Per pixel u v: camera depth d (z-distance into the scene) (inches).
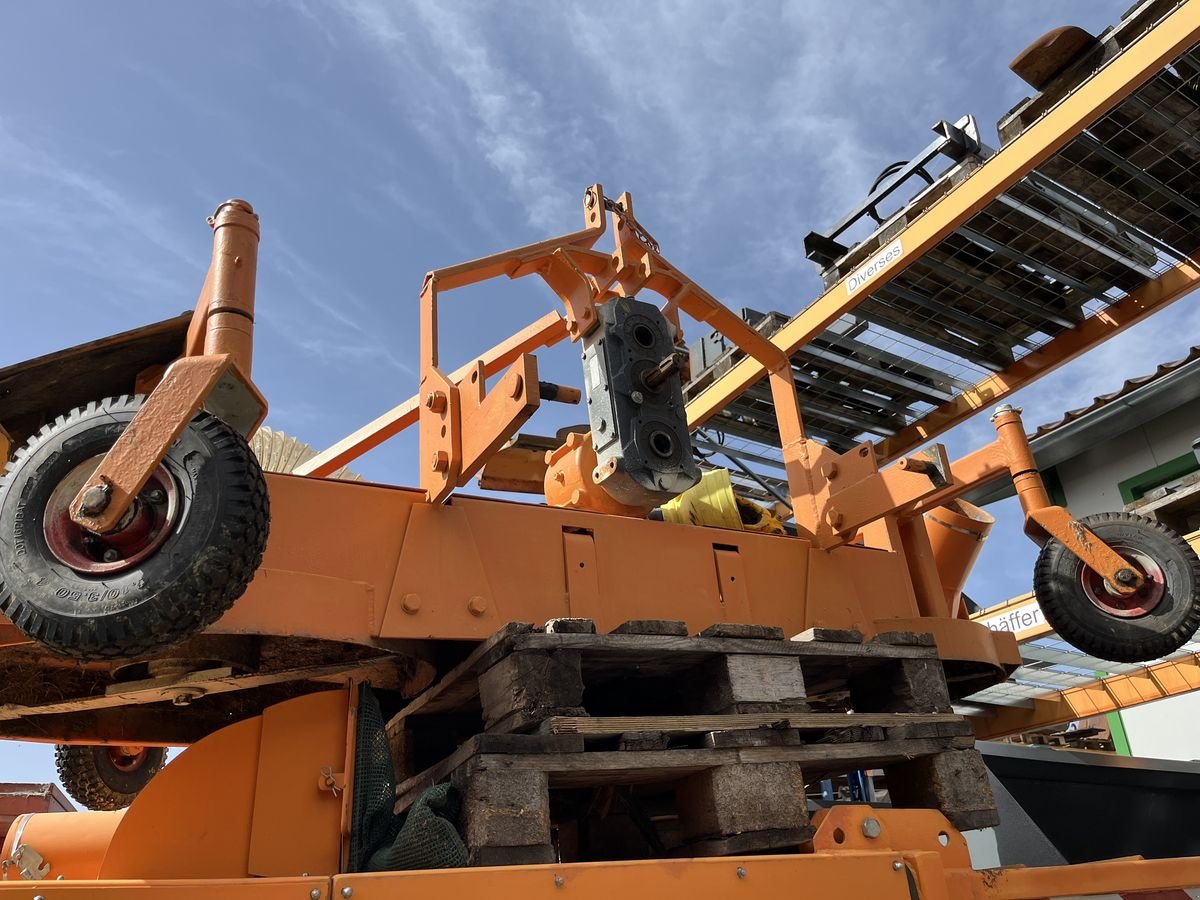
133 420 87.7
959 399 311.6
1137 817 239.0
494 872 83.3
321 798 106.2
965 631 163.9
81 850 109.6
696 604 143.1
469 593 123.0
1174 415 499.5
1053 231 261.0
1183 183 253.3
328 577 114.4
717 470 173.2
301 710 110.0
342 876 79.4
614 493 143.8
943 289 278.2
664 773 108.4
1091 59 236.7
